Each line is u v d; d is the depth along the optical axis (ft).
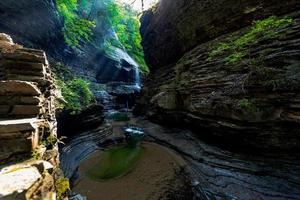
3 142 11.71
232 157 37.68
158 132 70.59
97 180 38.96
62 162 42.04
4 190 8.18
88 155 51.85
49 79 29.68
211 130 44.65
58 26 81.51
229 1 53.26
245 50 42.24
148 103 101.76
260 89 33.96
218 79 46.24
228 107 38.73
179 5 71.05
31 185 9.00
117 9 141.90
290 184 27.48
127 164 46.42
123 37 202.08
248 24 50.98
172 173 39.58
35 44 70.03
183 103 63.57
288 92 30.45
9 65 23.63
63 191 15.21
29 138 12.39
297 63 31.40
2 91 16.42
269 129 32.73
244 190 29.55
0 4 51.08
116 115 120.26
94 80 133.59
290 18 39.04
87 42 127.13
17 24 58.85
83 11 125.80
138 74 187.42
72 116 55.93
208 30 62.49
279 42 35.83
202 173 37.06
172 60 90.68
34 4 62.13
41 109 18.21
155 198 31.76
